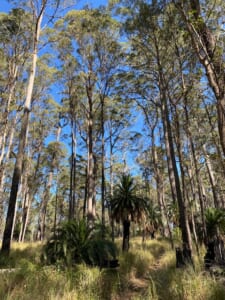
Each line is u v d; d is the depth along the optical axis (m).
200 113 12.78
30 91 11.65
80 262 7.16
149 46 12.64
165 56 12.08
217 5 5.35
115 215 13.50
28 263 5.89
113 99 18.69
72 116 20.44
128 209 13.23
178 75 11.90
